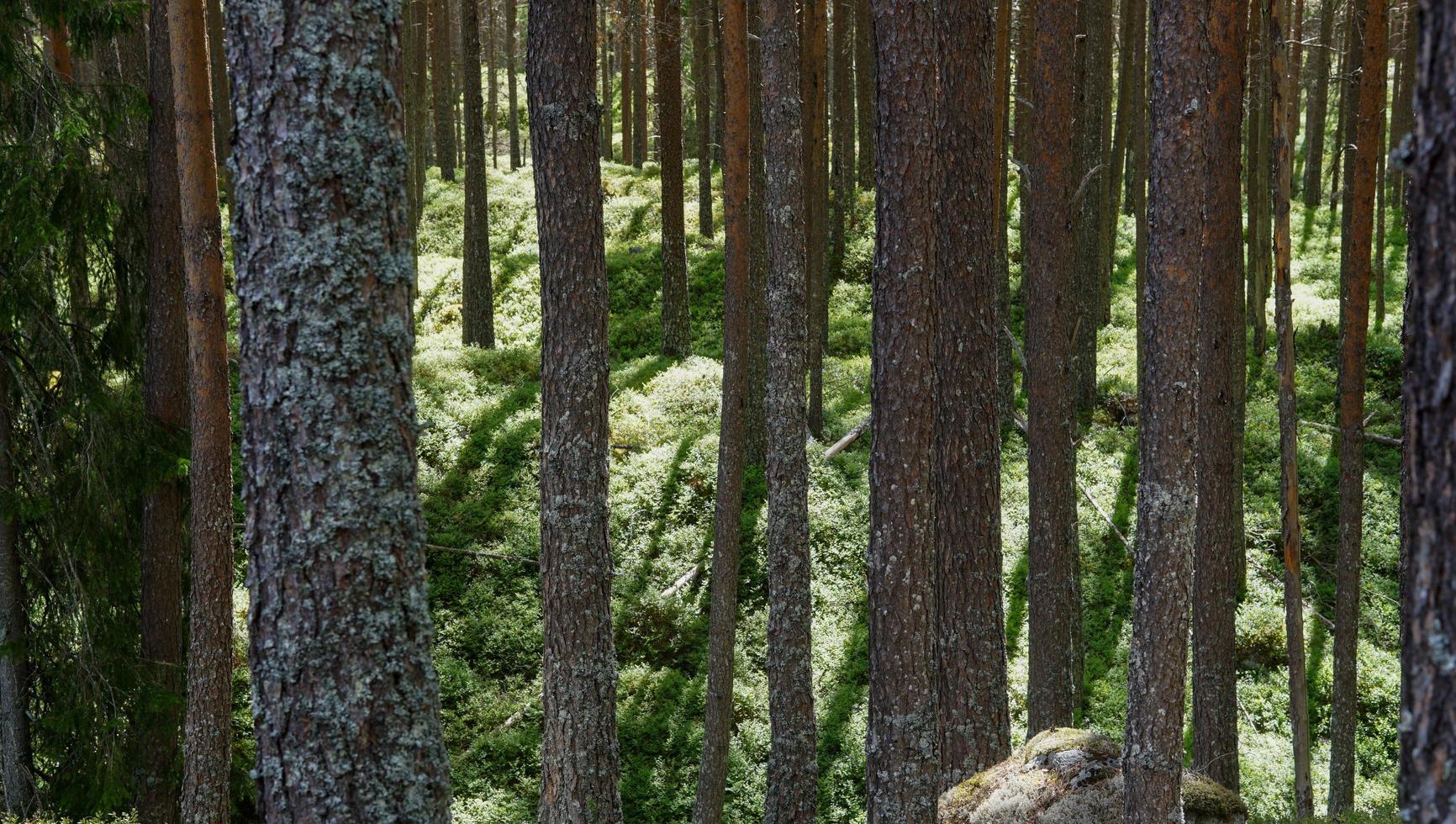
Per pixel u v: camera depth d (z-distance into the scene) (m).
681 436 21.84
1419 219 2.32
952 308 10.21
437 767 4.11
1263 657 17.81
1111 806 8.23
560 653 9.24
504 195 35.53
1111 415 23.55
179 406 12.27
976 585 10.23
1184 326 6.98
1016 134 23.75
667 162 24.95
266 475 3.96
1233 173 11.16
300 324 3.91
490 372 24.19
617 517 19.59
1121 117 26.53
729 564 12.91
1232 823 8.28
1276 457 22.31
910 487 7.18
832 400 23.72
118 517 11.88
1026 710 16.14
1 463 11.66
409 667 4.07
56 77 11.50
